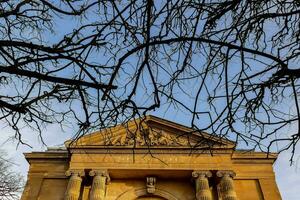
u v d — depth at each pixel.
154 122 38.19
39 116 6.36
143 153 36.03
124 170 35.59
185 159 36.00
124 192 36.09
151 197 36.34
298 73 5.38
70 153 36.28
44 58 5.41
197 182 34.78
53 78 5.31
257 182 37.56
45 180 37.78
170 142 36.84
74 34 5.69
